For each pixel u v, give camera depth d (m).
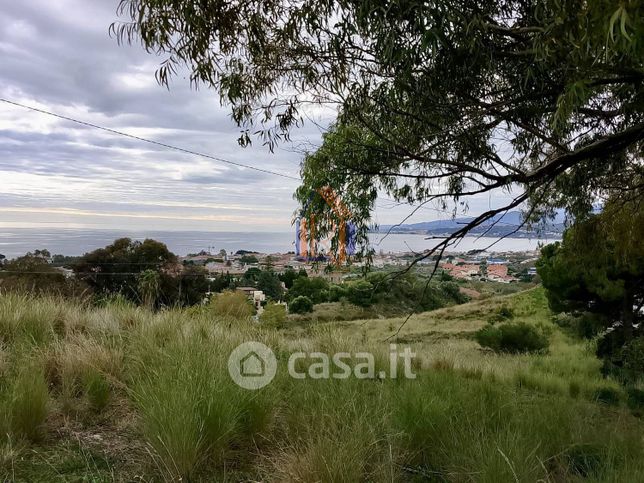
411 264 4.16
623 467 2.77
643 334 13.46
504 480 2.43
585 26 1.88
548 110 3.40
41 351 4.12
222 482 2.61
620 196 5.55
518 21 3.04
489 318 27.25
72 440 2.97
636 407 6.80
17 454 2.61
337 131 4.04
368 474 2.66
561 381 8.34
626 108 3.64
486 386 4.99
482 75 3.24
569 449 3.23
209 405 2.87
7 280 7.80
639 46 1.63
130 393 3.46
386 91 3.44
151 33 2.71
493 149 4.03
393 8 2.41
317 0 2.90
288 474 2.54
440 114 3.53
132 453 2.83
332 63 3.38
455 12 2.42
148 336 4.88
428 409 3.40
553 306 17.70
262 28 3.07
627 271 14.28
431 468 2.96
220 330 5.85
